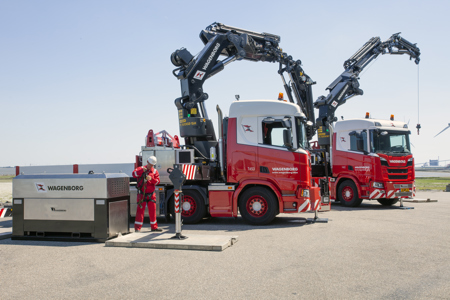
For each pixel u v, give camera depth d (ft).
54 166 34.55
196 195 33.96
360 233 26.84
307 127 35.04
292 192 31.76
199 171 33.27
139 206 28.71
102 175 25.41
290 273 16.85
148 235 25.82
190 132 37.55
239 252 21.16
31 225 26.48
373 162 45.55
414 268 17.49
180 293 14.42
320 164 49.03
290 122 31.65
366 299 13.56
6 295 14.49
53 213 26.07
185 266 18.30
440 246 22.22
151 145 35.40
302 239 24.77
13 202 26.89
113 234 25.82
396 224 31.24
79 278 16.61
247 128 33.01
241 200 32.73
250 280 15.90
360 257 19.62
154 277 16.56
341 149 49.24
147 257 20.30
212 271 17.34
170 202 34.91
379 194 45.16
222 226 32.01
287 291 14.47
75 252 22.00
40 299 14.01
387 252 20.71
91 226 25.36
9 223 36.14
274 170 32.12
